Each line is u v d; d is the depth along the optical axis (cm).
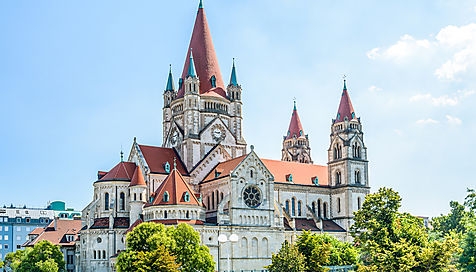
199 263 10944
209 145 16088
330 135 18512
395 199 10725
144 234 10950
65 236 16662
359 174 17950
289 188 17125
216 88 16775
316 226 16725
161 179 14938
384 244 9819
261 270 13062
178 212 13138
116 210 14512
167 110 17612
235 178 14000
